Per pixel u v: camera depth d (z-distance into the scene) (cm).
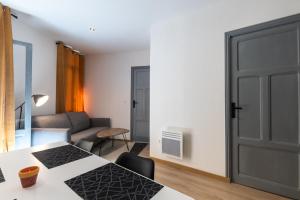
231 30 231
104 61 494
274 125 209
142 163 129
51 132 282
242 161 231
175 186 226
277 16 199
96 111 501
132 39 382
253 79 222
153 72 319
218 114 243
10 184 96
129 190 91
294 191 197
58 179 102
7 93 245
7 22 246
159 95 311
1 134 235
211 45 248
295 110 196
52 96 377
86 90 509
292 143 198
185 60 276
